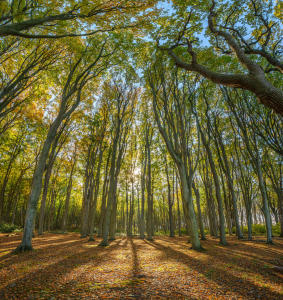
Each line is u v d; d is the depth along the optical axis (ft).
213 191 107.45
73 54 44.65
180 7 30.04
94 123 61.62
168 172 92.27
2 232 81.41
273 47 31.78
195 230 41.52
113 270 23.07
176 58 16.51
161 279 19.74
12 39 34.78
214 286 17.88
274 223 107.65
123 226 137.90
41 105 63.10
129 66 52.37
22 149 79.66
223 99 62.90
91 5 20.92
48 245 43.96
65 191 122.01
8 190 107.86
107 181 82.23
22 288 16.81
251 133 61.41
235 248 42.29
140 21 25.36
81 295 15.20
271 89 8.83
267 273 22.29
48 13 24.26
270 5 27.68
